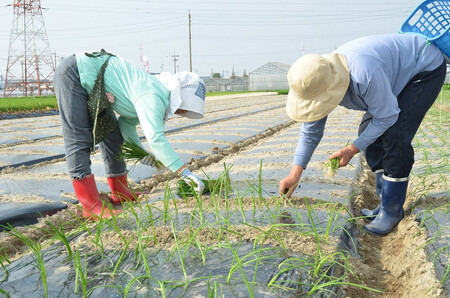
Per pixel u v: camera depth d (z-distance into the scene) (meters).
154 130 2.88
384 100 2.48
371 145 3.14
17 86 58.69
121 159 3.45
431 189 3.71
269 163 5.07
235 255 2.12
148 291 2.00
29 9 56.25
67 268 2.29
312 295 1.96
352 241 2.75
